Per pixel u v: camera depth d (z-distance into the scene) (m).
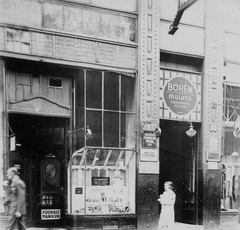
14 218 10.05
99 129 13.56
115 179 13.74
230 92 16.36
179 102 15.02
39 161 13.29
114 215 13.34
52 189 13.37
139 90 14.00
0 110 12.06
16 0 12.29
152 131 14.06
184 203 15.88
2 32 12.07
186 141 15.99
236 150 16.56
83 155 13.27
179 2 13.70
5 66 12.26
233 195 16.42
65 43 13.01
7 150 12.03
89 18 13.47
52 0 12.87
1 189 11.70
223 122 16.08
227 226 15.73
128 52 14.06
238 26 16.38
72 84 13.36
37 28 12.54
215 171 15.55
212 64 15.64
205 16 15.69
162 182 16.16
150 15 14.32
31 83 12.72
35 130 13.17
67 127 13.34
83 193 13.24
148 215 13.82
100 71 13.59
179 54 15.03
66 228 13.05
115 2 13.91
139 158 13.82
